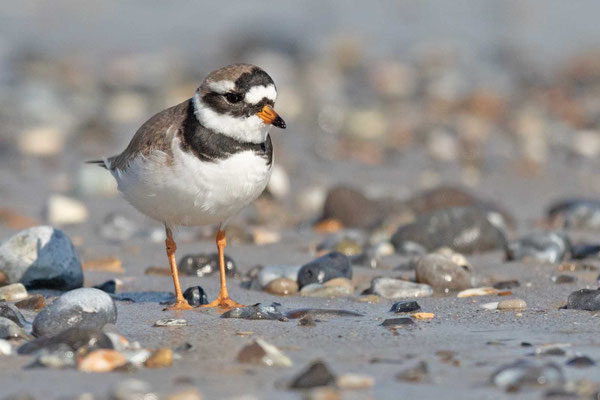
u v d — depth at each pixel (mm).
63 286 8922
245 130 7508
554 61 28422
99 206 15320
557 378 5477
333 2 34219
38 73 26969
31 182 17094
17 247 8914
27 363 5910
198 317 7641
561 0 34469
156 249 11797
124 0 34969
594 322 7293
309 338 6793
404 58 28844
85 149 19797
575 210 13492
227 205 7777
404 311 7883
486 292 8695
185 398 5066
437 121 22234
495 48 29797
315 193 15906
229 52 29172
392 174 18266
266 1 34250
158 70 27297
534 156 19188
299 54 28922
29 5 34500
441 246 11344
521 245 10734
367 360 6102
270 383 5523
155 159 7562
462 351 6344
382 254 11273
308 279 9070
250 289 9188
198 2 34469
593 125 21719
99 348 6129
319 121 22234
